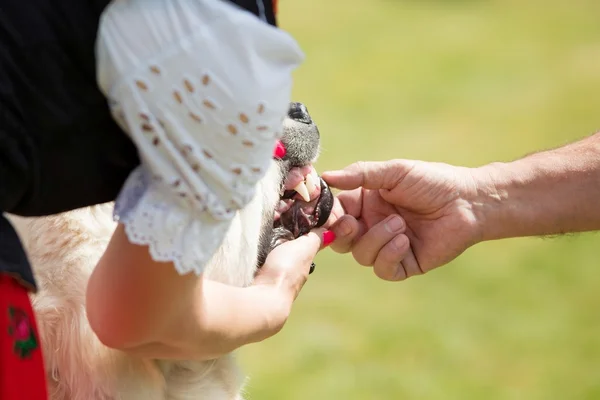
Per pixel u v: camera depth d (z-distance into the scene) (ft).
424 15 52.01
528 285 24.04
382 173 10.85
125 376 8.25
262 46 5.95
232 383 9.36
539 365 20.49
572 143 11.65
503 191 11.01
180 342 6.89
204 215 6.22
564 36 47.19
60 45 5.91
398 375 19.93
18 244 6.28
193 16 5.86
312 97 38.73
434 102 38.32
